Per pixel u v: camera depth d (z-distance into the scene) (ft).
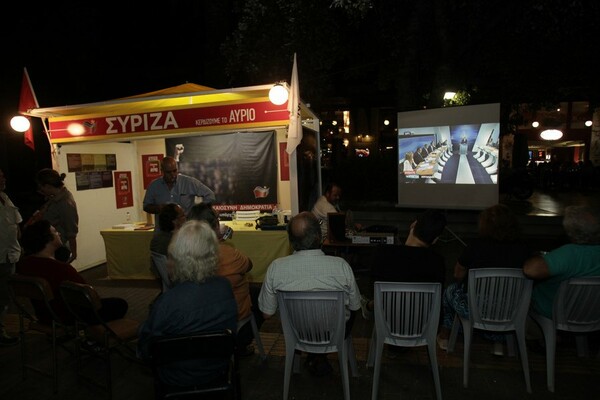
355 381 9.71
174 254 6.56
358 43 33.47
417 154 23.90
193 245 6.53
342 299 8.08
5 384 10.00
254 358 10.95
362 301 11.66
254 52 28.30
